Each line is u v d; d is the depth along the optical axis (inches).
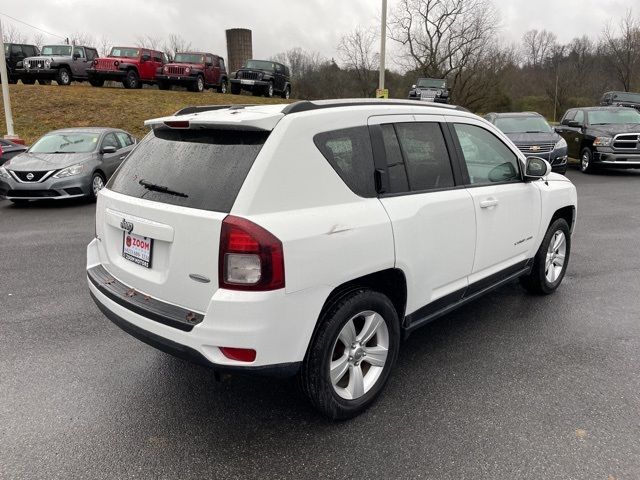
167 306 108.3
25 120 782.5
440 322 175.5
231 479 100.2
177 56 1056.8
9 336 162.6
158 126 126.3
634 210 375.9
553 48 2087.8
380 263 116.2
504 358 149.1
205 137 112.3
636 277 222.1
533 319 177.2
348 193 112.6
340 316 110.3
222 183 102.2
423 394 130.0
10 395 129.0
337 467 103.4
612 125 595.8
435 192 134.9
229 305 97.0
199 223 100.1
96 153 428.1
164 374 140.3
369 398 122.4
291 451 108.3
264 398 129.2
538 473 101.0
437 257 134.2
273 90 1109.1
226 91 1172.5
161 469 102.9
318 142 108.4
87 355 150.4
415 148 132.0
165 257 108.3
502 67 1647.4
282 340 100.9
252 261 96.3
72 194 396.2
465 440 111.5
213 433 114.7
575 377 137.9
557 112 1913.1
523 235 172.1
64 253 262.7
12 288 208.5
